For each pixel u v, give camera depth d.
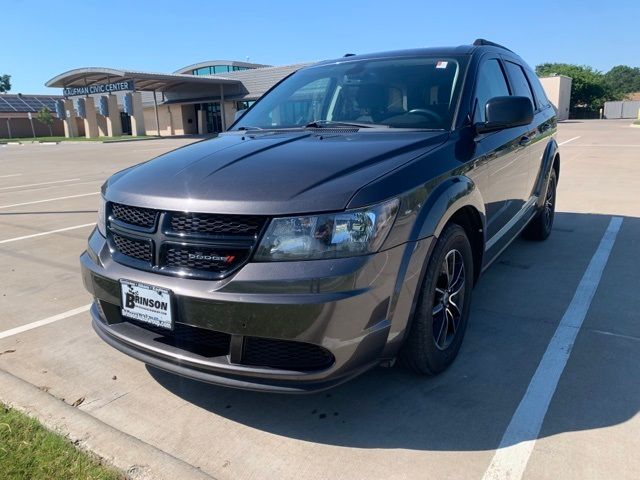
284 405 2.77
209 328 2.32
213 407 2.77
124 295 2.57
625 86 118.06
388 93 3.60
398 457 2.34
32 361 3.29
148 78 39.25
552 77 48.12
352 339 2.27
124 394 2.91
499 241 3.80
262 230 2.25
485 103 3.64
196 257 2.36
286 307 2.20
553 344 3.32
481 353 3.23
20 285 4.71
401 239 2.41
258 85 41.81
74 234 6.63
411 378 2.97
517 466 2.25
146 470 2.28
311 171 2.48
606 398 2.72
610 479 2.15
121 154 22.91
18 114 56.38
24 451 2.38
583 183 9.59
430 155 2.79
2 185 12.27
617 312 3.77
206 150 3.07
